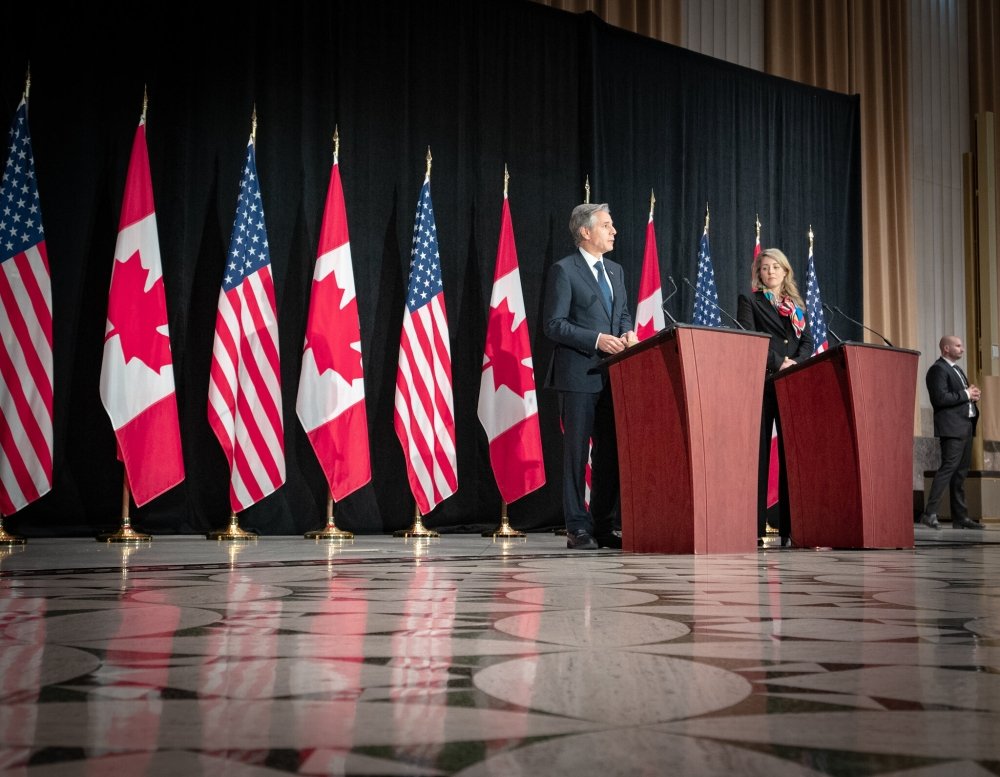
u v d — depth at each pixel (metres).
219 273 5.42
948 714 0.79
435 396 5.57
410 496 5.89
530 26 6.61
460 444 6.08
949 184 9.63
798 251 7.77
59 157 5.08
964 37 9.94
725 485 3.42
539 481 5.79
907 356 3.93
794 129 7.86
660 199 7.07
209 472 5.30
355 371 5.34
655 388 3.45
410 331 5.52
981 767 0.63
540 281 6.48
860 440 3.77
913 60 9.49
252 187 5.23
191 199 5.40
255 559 3.10
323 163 5.79
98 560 3.02
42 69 5.07
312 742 0.69
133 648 1.16
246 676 0.97
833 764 0.63
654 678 0.96
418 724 0.75
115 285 4.82
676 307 7.05
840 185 8.05
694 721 0.76
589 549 3.84
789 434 4.00
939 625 1.42
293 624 1.39
